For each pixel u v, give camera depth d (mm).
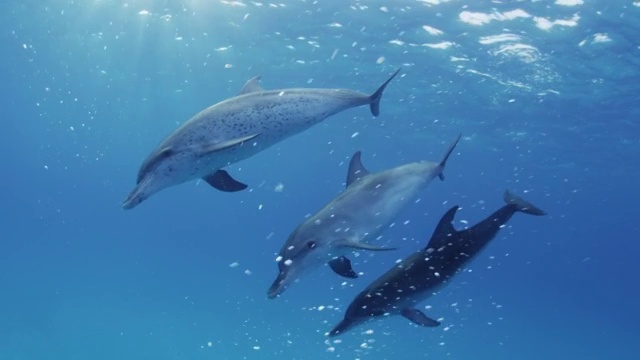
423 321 6043
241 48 25312
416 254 6180
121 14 23297
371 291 6074
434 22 18984
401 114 33219
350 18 19812
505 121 30906
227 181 5273
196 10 21625
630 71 21000
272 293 5379
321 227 5656
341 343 27625
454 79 24938
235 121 5125
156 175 4984
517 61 21547
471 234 6141
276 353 23781
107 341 22516
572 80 22906
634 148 33062
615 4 15961
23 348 20125
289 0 19281
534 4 16625
